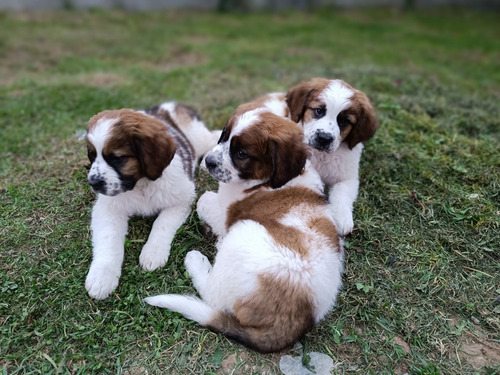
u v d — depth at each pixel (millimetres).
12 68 1452
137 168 601
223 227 650
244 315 508
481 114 1108
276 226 552
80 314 563
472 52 2023
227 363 516
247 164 607
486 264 668
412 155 889
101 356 518
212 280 551
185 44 1870
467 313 597
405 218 747
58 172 826
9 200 747
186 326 555
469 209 752
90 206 734
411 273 651
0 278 603
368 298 613
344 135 750
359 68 1466
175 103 880
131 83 1317
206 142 874
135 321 555
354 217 746
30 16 2174
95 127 571
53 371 500
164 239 648
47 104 1119
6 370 498
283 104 812
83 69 1466
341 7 3205
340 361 528
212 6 2871
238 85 1343
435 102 1161
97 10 2459
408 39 2238
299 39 2096
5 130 990
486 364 531
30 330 547
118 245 628
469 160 875
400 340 561
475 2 3314
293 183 625
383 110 1076
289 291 496
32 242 660
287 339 509
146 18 2414
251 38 2080
